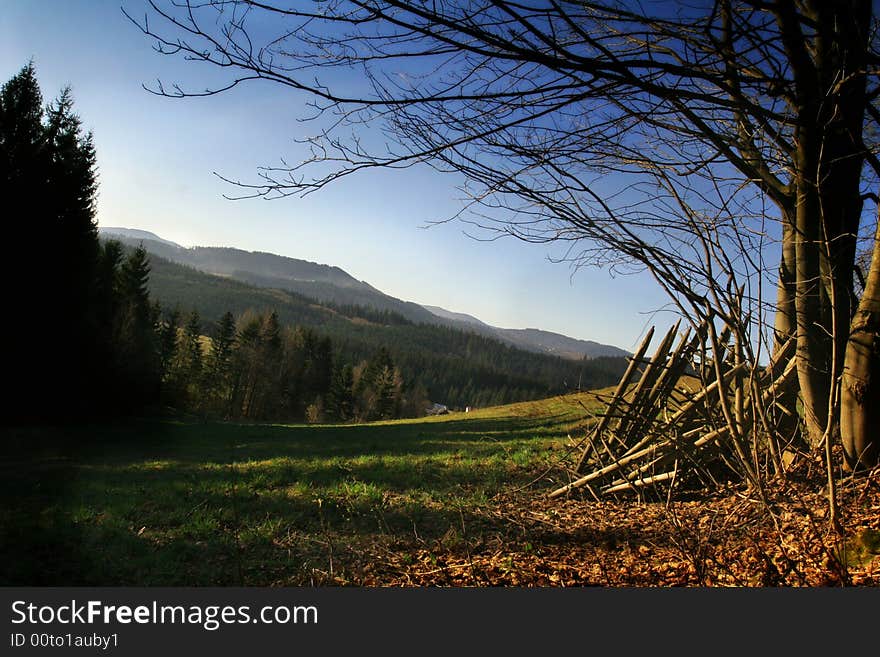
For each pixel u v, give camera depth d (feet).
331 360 332.39
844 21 14.87
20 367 85.15
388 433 85.81
